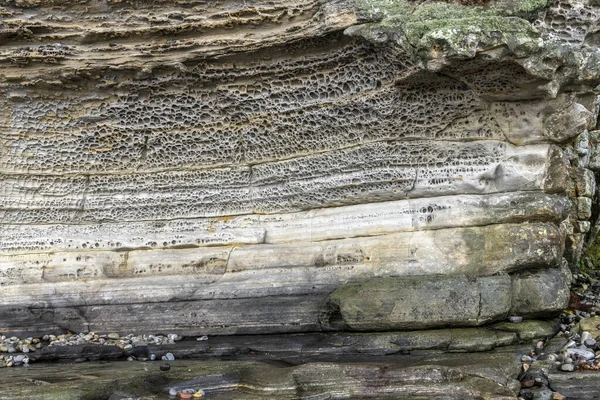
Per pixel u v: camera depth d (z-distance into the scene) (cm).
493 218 609
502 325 576
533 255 587
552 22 584
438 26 541
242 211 701
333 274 641
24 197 731
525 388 486
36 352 624
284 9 607
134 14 637
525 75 546
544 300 576
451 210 623
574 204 781
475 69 555
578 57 550
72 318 684
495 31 521
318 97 638
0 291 705
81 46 654
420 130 622
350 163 648
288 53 627
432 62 543
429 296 569
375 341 568
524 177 603
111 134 702
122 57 651
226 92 661
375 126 630
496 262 594
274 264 664
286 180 680
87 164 718
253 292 650
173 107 680
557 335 580
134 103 683
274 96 653
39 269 708
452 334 557
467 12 565
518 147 607
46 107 694
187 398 486
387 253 633
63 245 718
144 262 696
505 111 597
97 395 496
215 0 620
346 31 586
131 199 716
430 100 604
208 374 516
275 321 636
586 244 887
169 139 697
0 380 531
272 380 491
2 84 678
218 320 651
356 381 488
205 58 639
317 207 676
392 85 601
